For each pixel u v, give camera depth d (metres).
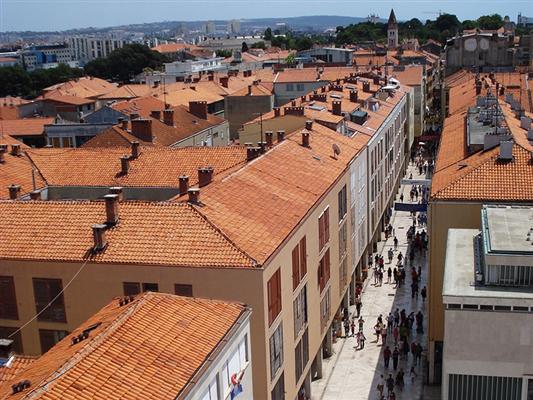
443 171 53.41
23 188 58.25
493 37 164.62
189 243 38.78
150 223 40.66
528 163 48.91
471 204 46.38
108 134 79.38
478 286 33.12
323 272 51.31
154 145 77.88
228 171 51.88
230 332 29.06
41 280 39.97
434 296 47.94
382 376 51.66
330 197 52.94
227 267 36.84
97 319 29.56
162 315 28.59
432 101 179.88
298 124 74.81
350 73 139.88
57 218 42.69
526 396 32.44
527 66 161.50
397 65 160.62
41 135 113.81
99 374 24.27
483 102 78.19
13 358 29.92
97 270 38.84
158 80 169.50
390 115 92.00
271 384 38.78
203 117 100.31
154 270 37.97
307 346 47.06
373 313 62.72
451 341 32.50
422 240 79.38
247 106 130.12
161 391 24.42
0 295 40.84
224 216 41.22
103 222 41.66
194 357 26.73
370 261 76.06
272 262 38.50
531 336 31.64
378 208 80.56
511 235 35.28
